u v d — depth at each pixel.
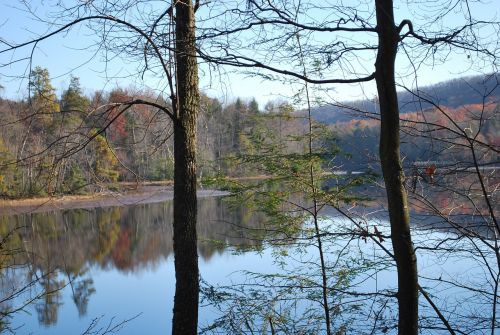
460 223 3.36
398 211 2.98
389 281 6.32
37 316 9.39
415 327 2.99
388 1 2.93
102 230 19.92
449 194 3.56
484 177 3.18
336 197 5.55
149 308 10.74
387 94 2.95
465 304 4.04
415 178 3.24
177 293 5.04
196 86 5.07
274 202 5.95
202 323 6.17
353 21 3.09
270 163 5.98
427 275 4.68
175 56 3.95
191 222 5.08
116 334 9.11
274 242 5.91
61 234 16.53
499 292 3.98
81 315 9.80
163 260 15.63
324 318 5.04
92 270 13.66
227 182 6.11
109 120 4.51
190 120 5.05
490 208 2.91
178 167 5.08
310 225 5.93
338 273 5.14
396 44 2.95
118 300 11.16
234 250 6.96
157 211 26.66
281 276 5.47
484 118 3.07
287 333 4.95
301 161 5.77
